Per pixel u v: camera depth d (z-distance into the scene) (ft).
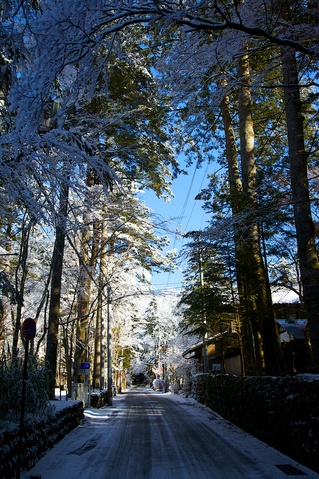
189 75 26.30
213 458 26.71
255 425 34.63
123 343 126.93
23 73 17.24
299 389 25.48
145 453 28.53
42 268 60.85
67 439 33.78
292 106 35.55
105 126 30.66
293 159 34.76
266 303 44.42
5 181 19.65
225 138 58.39
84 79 20.06
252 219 38.17
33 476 21.11
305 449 23.77
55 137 20.27
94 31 18.28
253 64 39.29
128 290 79.92
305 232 33.27
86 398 60.54
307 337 52.21
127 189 51.37
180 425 43.37
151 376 246.88
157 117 40.37
